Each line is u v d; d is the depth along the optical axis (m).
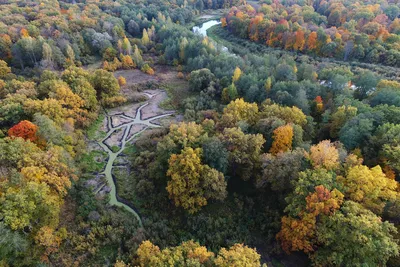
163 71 146.25
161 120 107.88
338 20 186.75
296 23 172.75
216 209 70.38
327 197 53.78
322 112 97.75
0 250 49.03
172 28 171.12
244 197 72.31
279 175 63.28
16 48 123.31
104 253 59.88
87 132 99.75
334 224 52.47
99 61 149.88
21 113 83.12
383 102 90.38
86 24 160.00
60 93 94.31
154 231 64.75
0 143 64.06
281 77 114.12
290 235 57.53
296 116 83.38
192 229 66.25
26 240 52.56
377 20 170.50
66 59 134.12
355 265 48.84
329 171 60.75
